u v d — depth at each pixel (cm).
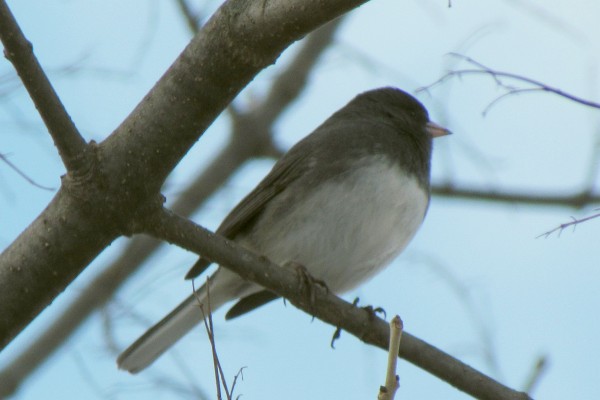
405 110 1055
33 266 593
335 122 1052
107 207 590
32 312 603
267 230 913
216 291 905
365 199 890
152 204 606
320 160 910
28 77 543
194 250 645
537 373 558
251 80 582
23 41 532
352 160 903
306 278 717
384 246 905
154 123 585
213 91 577
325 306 715
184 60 579
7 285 593
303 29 548
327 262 899
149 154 587
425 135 1041
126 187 589
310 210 895
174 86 581
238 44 561
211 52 568
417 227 931
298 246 895
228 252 662
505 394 650
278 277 693
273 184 924
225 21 562
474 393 657
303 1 537
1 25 522
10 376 1119
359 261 904
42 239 592
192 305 885
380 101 1075
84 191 583
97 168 581
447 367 662
